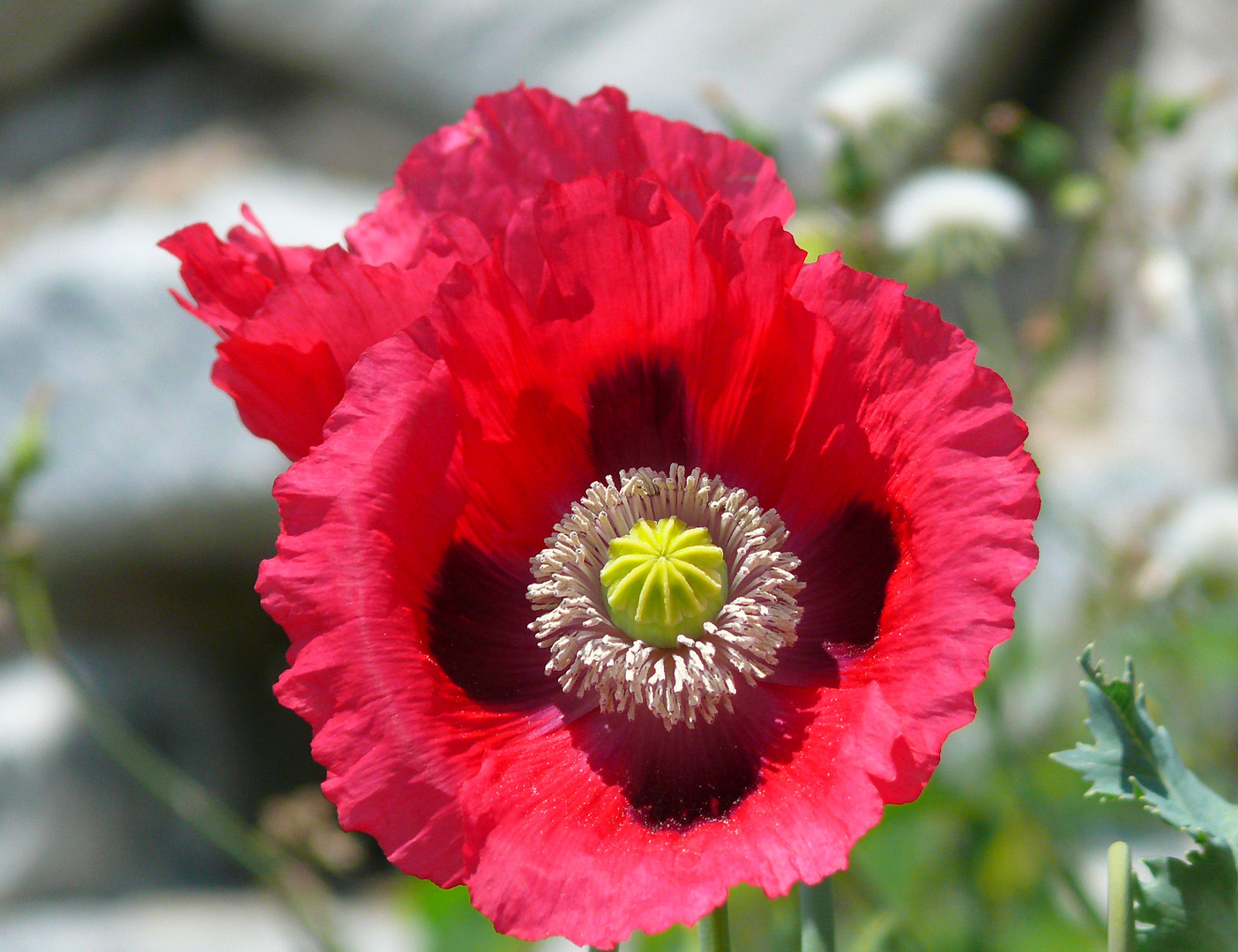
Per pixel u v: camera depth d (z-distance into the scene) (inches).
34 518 42.8
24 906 42.6
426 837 18.4
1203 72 40.3
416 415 18.9
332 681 18.4
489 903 18.2
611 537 19.9
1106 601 25.4
